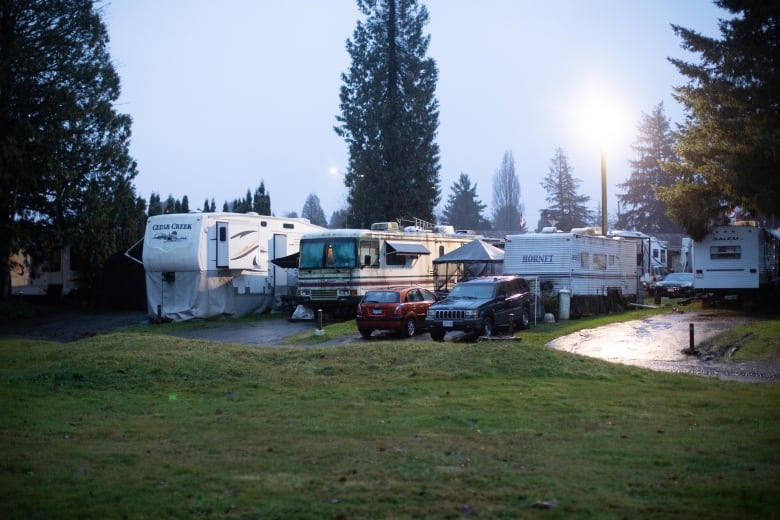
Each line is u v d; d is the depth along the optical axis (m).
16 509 5.88
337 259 26.86
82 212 36.59
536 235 27.58
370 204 48.34
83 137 36.44
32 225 36.59
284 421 9.83
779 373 14.89
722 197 27.70
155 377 13.35
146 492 6.37
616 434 8.83
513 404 10.93
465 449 8.01
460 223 101.69
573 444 8.26
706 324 23.53
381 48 49.03
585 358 14.83
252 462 7.45
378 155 48.59
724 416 10.01
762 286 28.34
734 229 27.86
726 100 26.31
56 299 40.75
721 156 26.94
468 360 14.26
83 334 25.75
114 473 7.04
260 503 6.02
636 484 6.53
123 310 36.91
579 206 90.25
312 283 27.27
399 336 22.77
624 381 13.07
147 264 28.92
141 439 8.71
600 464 7.30
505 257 28.17
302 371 14.11
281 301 31.25
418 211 49.12
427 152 49.03
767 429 9.12
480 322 20.45
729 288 27.92
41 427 9.45
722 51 26.42
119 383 13.01
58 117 34.66
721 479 6.67
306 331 24.56
